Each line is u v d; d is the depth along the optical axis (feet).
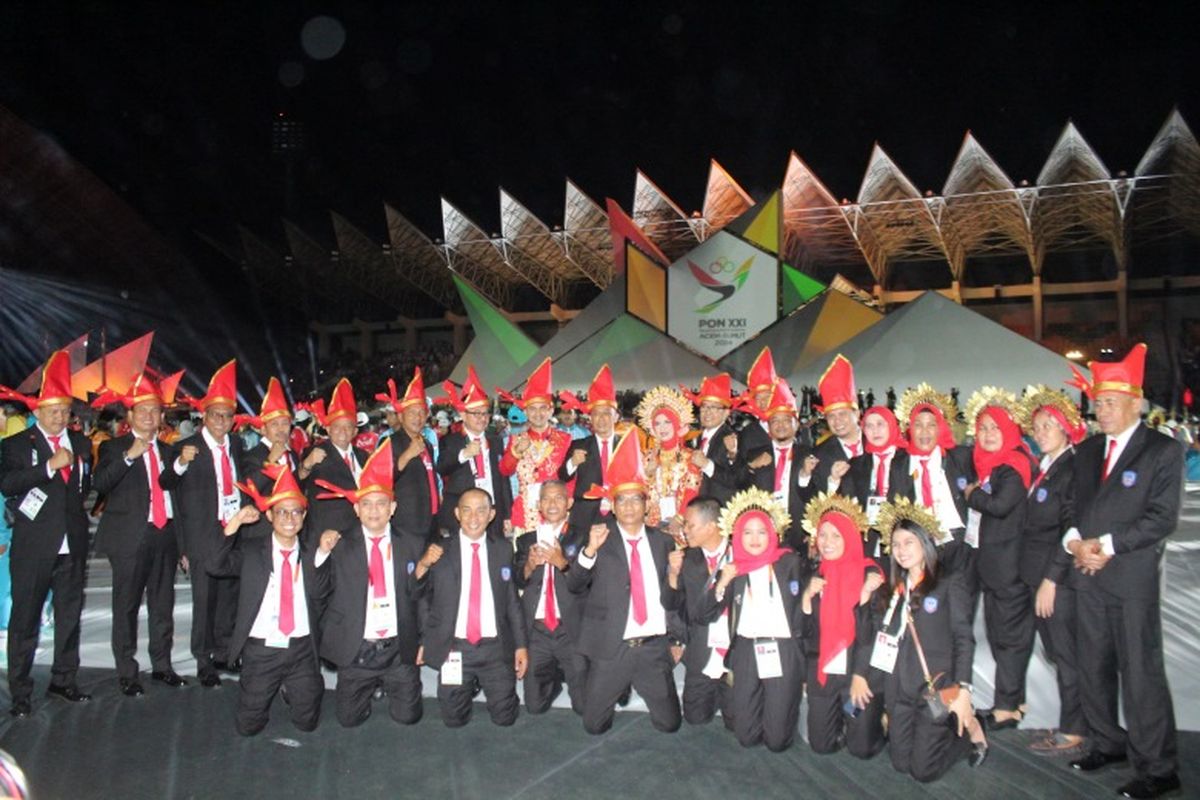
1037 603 15.83
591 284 120.78
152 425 19.24
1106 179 84.89
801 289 86.43
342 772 15.30
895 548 15.31
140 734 17.01
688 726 17.37
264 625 16.88
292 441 25.75
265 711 16.90
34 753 16.12
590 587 17.24
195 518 19.93
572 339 82.58
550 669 18.39
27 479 17.71
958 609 14.96
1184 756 15.23
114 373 59.47
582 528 21.76
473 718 17.97
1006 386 63.62
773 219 79.20
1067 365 63.05
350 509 21.80
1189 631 21.99
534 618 18.42
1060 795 14.11
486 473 23.65
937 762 14.65
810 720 16.01
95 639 23.40
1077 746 15.71
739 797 14.24
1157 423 26.61
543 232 108.06
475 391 23.15
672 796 14.28
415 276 115.44
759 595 16.24
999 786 14.46
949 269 110.42
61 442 18.84
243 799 14.29
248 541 18.71
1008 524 17.03
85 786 14.79
